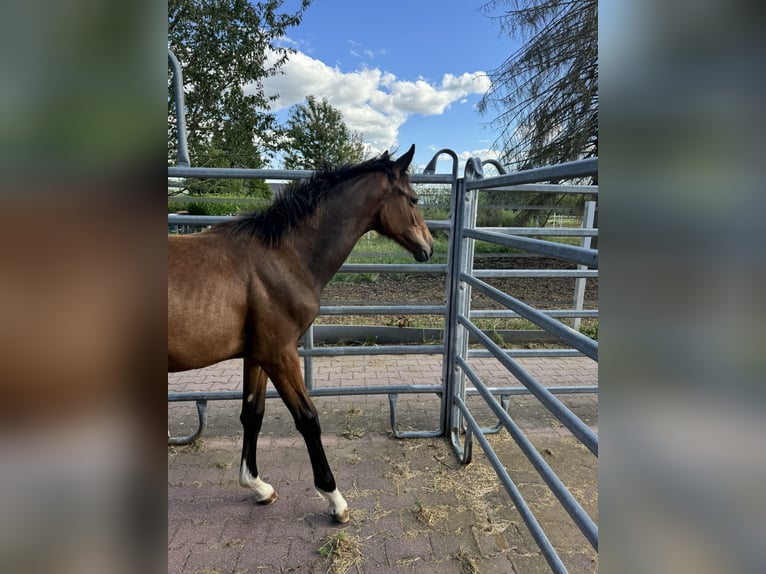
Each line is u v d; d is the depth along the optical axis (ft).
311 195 6.32
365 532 6.52
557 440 9.23
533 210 22.16
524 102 25.21
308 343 8.82
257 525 6.66
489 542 6.35
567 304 18.74
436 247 19.08
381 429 9.64
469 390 9.43
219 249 5.71
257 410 7.06
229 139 18.76
